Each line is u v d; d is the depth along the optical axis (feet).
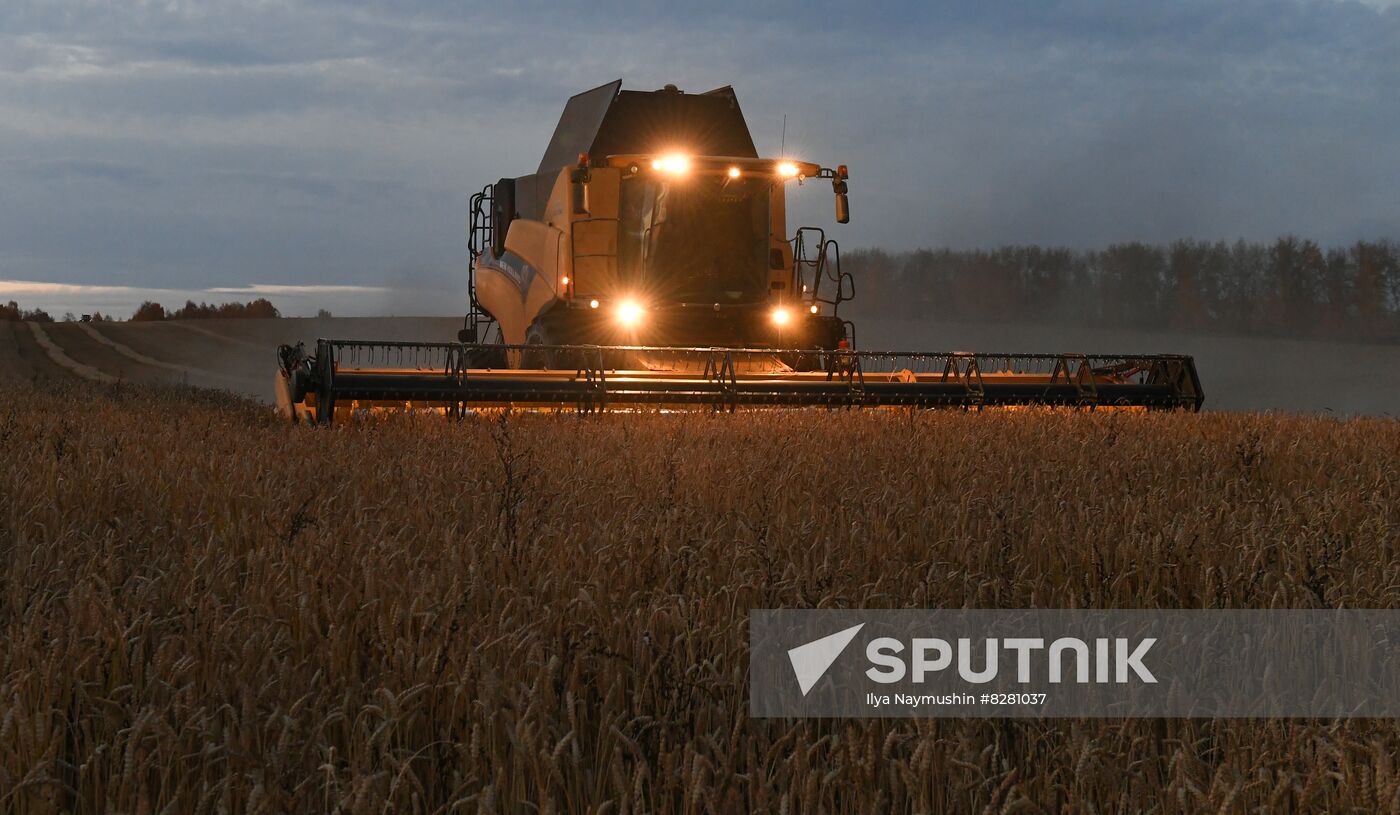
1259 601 18.06
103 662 14.17
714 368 55.52
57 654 13.85
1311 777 11.17
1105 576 19.15
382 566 18.99
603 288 65.36
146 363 178.40
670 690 13.53
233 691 13.84
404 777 11.28
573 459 36.01
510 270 73.61
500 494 26.63
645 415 51.49
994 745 12.26
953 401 57.47
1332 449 41.14
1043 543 22.21
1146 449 39.50
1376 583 19.04
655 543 21.43
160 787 12.10
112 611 15.30
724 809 11.10
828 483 30.32
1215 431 48.11
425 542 22.02
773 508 26.12
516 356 71.31
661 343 65.41
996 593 17.58
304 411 51.03
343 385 50.26
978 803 11.48
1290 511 26.14
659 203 64.49
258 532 23.12
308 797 11.78
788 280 67.15
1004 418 51.11
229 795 11.68
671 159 63.57
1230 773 11.27
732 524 24.62
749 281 66.13
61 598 17.78
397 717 12.14
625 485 29.66
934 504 27.27
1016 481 31.63
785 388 55.83
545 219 69.97
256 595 17.30
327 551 20.21
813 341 66.74
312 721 13.20
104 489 27.86
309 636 15.55
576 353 61.72
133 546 22.03
